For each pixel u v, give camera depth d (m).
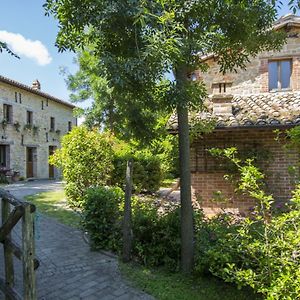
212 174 7.54
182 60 3.22
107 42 3.69
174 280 3.95
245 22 3.76
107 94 17.06
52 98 23.67
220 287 3.76
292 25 10.08
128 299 3.50
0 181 17.30
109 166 9.59
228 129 6.87
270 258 3.03
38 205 9.52
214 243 3.96
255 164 7.32
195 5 3.29
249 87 10.44
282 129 6.64
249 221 3.53
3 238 2.91
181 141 4.04
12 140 19.42
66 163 9.12
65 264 4.57
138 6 2.98
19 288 3.76
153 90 3.55
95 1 3.20
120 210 5.35
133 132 4.59
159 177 12.02
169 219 4.65
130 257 4.61
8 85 19.08
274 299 2.73
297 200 3.20
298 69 10.16
